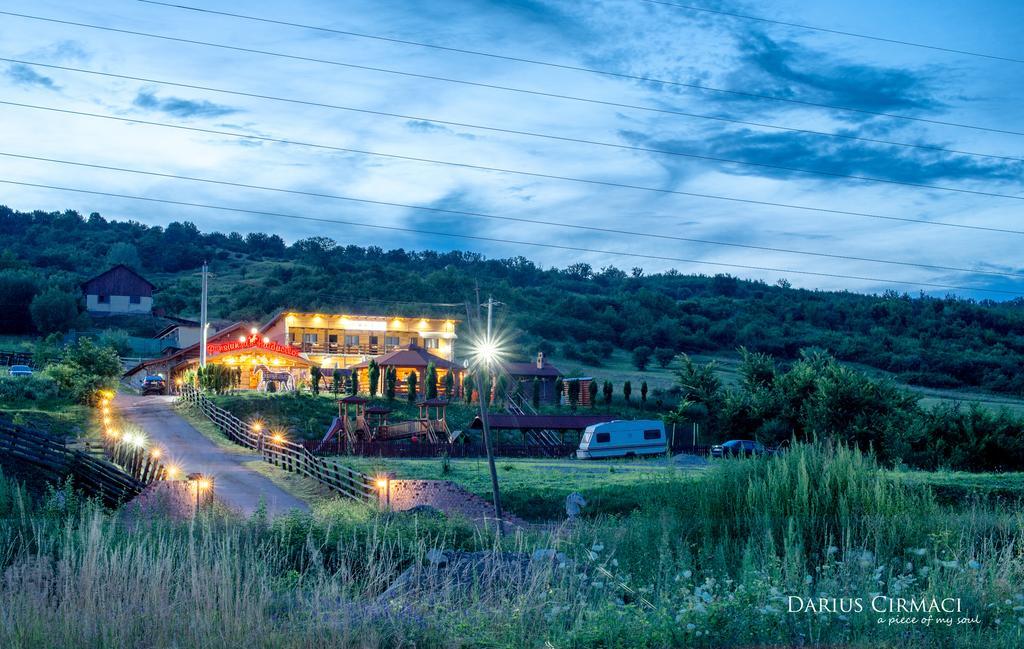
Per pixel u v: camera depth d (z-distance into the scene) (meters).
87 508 18.95
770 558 11.28
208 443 45.44
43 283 113.00
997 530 14.72
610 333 129.00
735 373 110.75
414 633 8.83
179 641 8.69
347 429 48.25
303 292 132.88
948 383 108.94
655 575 12.00
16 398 50.97
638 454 51.38
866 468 17.28
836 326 142.25
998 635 8.79
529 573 10.38
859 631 8.85
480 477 36.44
